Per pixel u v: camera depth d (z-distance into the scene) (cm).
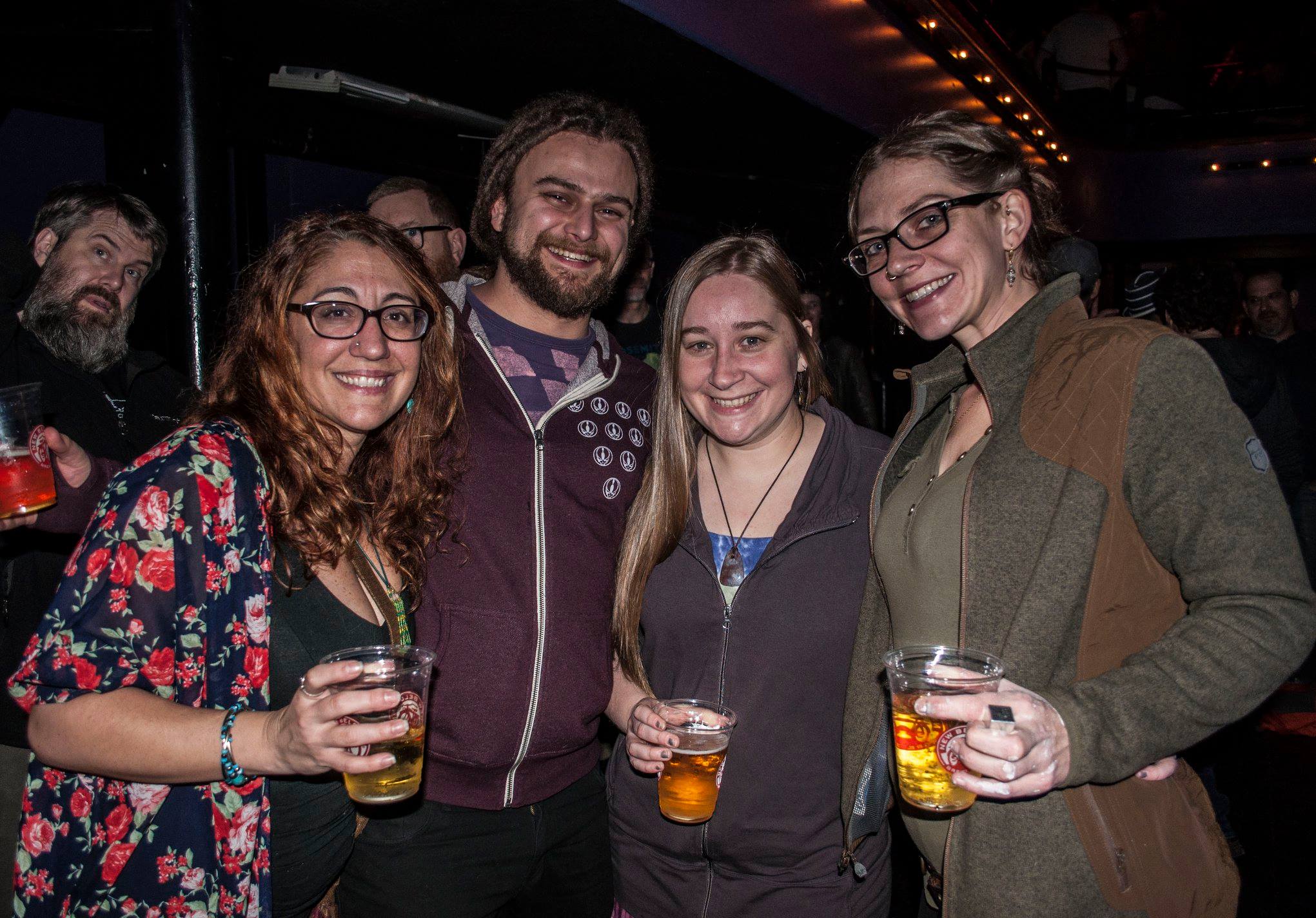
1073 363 134
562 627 181
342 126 341
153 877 129
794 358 187
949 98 666
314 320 147
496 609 177
